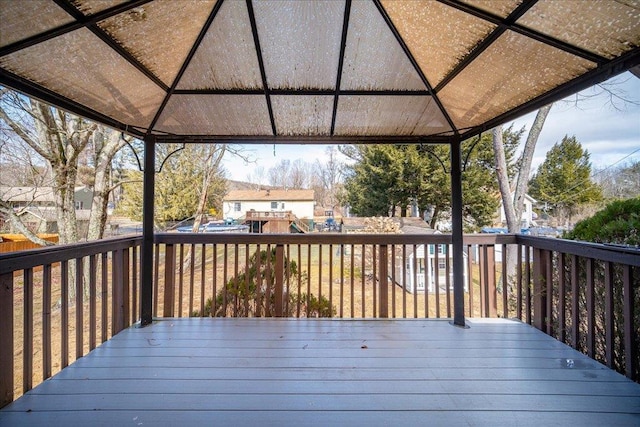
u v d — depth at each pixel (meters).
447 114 3.00
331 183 28.31
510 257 7.55
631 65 1.76
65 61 1.98
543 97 2.34
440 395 2.02
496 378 2.23
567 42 1.80
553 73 2.10
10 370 1.94
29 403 1.92
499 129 7.79
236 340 2.84
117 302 3.02
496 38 1.96
